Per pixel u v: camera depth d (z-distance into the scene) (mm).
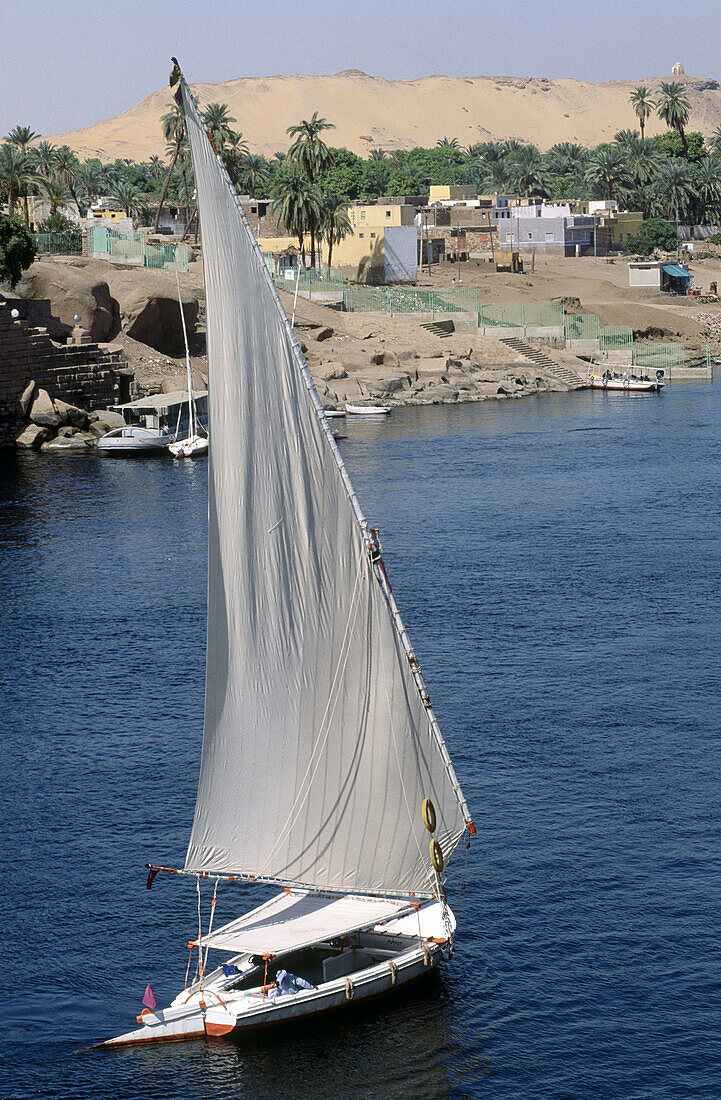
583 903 40188
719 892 40656
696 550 88500
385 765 34000
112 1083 31578
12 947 38438
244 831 33406
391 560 87750
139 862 43656
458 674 62344
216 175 32094
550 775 49844
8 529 99812
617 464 127938
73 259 169500
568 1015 34344
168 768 51438
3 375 140125
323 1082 31578
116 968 37312
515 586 79500
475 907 40125
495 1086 31453
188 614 74438
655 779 49188
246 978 34281
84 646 68312
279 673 33062
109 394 152625
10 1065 32469
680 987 35562
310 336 186875
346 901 35000
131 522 102125
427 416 169500
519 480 119438
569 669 62625
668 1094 31141
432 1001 34875
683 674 61344
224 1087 31328
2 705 59156
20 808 47875
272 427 32219
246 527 32344
